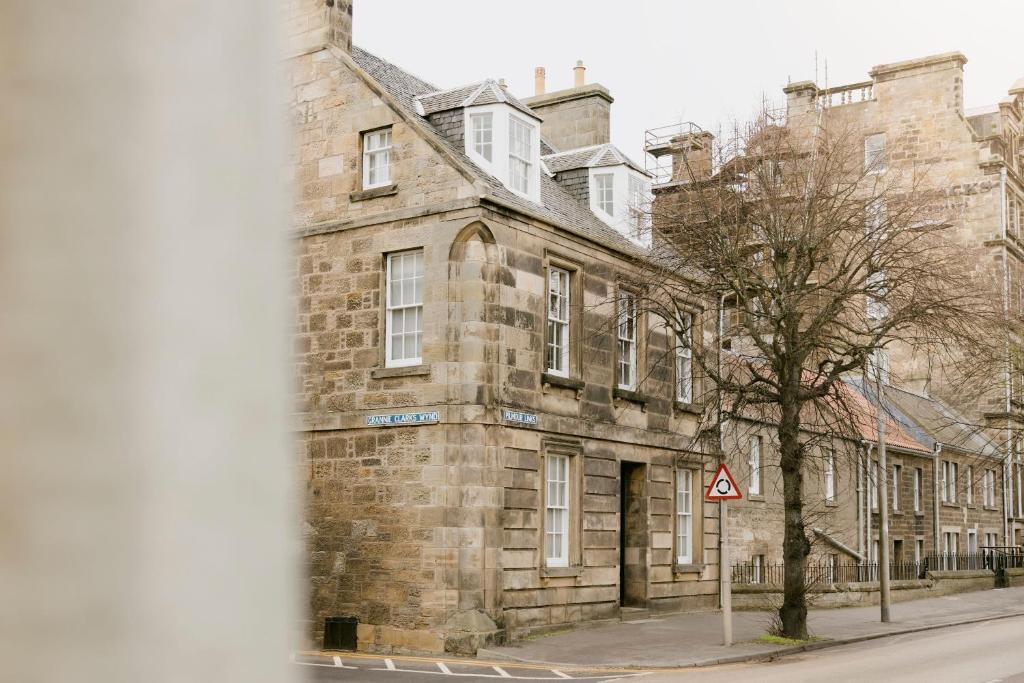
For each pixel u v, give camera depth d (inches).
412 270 823.7
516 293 815.7
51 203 25.2
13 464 24.3
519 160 887.7
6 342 24.5
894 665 636.1
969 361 1074.1
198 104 28.1
